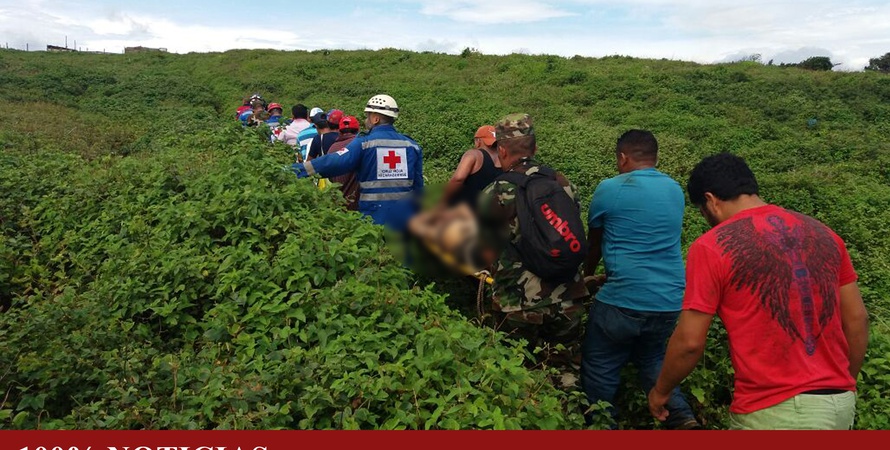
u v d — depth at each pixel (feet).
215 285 12.87
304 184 17.02
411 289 13.08
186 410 9.39
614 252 11.66
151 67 107.86
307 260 12.75
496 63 90.02
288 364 9.91
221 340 11.51
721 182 8.71
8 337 11.18
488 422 8.87
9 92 73.72
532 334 12.25
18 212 19.86
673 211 11.62
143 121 60.70
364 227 14.96
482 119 51.70
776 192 32.78
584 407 11.98
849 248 24.66
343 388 9.30
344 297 12.00
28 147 35.40
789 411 7.97
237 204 15.51
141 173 20.56
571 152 40.06
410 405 9.32
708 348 12.92
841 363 8.21
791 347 8.01
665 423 12.30
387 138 17.53
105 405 9.91
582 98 66.13
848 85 67.46
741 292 8.16
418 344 10.39
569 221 11.48
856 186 35.22
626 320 11.46
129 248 14.96
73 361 10.37
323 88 80.74
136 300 12.67
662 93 66.08
